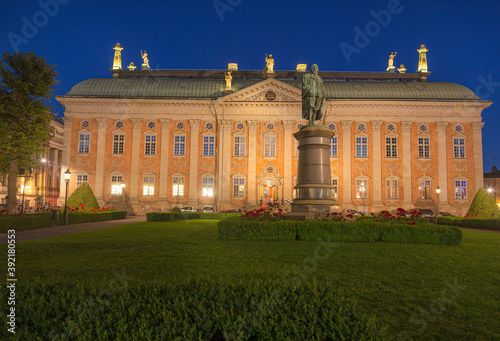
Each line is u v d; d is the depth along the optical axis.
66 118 48.28
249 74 55.25
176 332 3.65
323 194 18.11
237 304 4.09
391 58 59.84
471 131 48.59
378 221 17.03
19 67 30.11
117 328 3.69
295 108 48.72
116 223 29.25
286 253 11.45
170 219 33.75
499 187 73.94
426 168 48.22
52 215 24.94
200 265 9.57
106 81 50.94
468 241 15.66
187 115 49.06
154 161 48.50
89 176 47.91
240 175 48.25
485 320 5.88
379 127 48.38
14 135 29.67
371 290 7.34
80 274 8.52
